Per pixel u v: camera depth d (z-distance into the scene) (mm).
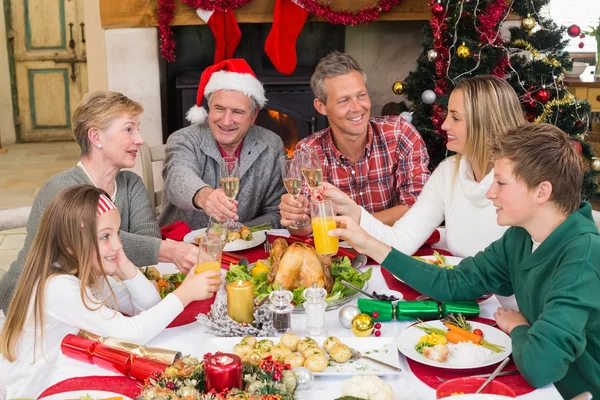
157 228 2203
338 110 2371
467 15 3506
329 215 1723
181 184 2385
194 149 2654
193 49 4391
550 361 1292
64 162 6621
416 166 2533
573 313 1320
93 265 1543
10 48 7242
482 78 1996
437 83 3557
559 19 5832
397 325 1606
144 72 4148
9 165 6504
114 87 4164
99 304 1501
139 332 1495
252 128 2750
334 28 4418
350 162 2539
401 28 4418
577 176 1400
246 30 4309
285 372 1213
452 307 1617
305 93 4230
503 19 3572
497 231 2004
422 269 1726
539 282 1452
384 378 1355
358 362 1400
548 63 3578
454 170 2072
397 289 1828
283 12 3818
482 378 1272
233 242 2146
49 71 7363
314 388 1314
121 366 1366
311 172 2055
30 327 1581
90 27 5070
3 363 1618
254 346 1407
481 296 1715
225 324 1533
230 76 2539
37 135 7496
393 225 2279
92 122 1984
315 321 1524
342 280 1776
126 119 2012
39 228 1539
